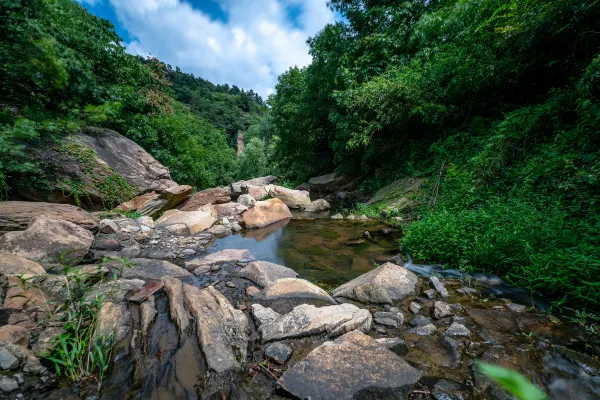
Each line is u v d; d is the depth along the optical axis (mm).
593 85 3939
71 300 2361
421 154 8250
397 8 9688
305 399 1646
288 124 14828
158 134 11664
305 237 5449
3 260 2818
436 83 7094
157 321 2414
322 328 2232
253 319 2533
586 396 1634
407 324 2422
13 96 6859
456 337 2176
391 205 6742
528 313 2463
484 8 5883
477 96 6863
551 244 2949
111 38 10297
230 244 5113
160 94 13164
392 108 7871
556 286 2592
